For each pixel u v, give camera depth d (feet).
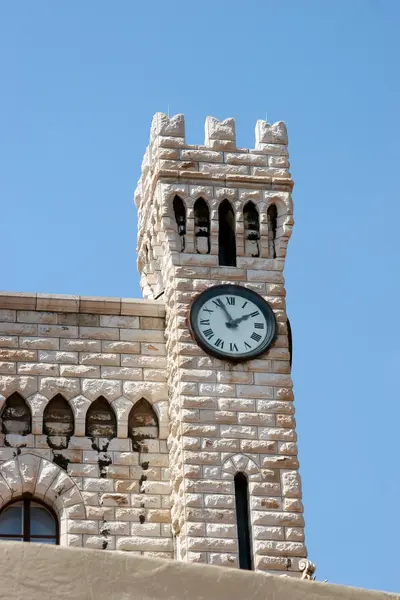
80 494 224.74
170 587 151.43
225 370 230.68
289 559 219.61
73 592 148.15
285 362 233.14
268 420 228.43
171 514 225.35
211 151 245.65
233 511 220.84
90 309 237.25
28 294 235.61
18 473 224.53
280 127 249.96
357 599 155.74
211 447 224.94
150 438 231.09
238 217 242.37
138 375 234.79
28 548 149.18
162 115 246.68
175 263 238.07
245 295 236.84
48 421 229.25
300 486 224.74
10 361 231.71
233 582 153.38
